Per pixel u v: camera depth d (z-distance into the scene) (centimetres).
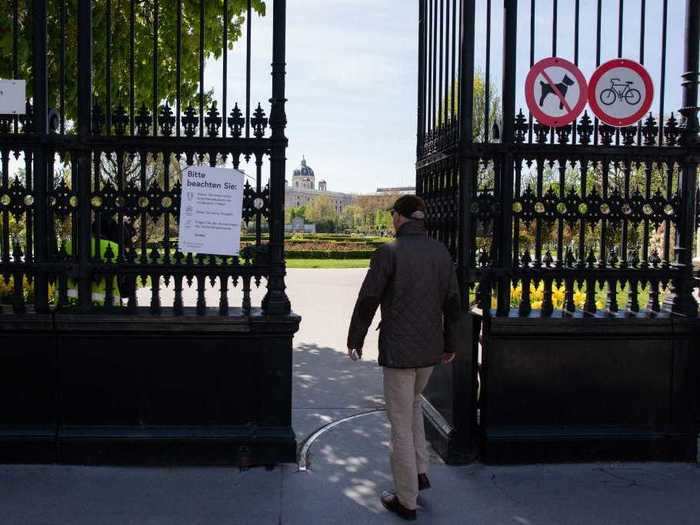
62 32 454
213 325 450
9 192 449
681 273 482
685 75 477
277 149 453
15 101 447
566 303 486
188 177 451
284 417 464
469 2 465
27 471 445
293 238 5831
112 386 456
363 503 410
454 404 473
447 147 512
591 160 479
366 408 620
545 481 445
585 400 478
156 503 404
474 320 478
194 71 888
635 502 416
